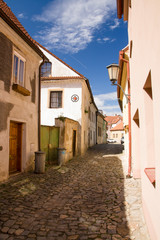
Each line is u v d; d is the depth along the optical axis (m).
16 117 7.30
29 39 7.66
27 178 7.00
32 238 3.05
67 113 15.69
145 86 3.22
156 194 2.29
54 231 3.28
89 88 18.17
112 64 7.46
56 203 4.65
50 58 16.84
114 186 6.17
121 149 20.94
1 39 6.41
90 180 7.07
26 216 3.86
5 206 4.34
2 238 3.03
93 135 26.83
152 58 2.26
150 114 3.29
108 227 3.42
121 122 60.47
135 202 4.62
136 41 4.12
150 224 2.92
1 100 6.35
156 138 2.11
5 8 8.46
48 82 16.03
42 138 10.28
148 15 2.45
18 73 7.62
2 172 6.33
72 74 16.31
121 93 13.91
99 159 12.92
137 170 6.91
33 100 8.88
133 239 3.00
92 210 4.22
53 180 6.96
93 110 26.14
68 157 11.91
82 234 3.19
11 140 7.52
